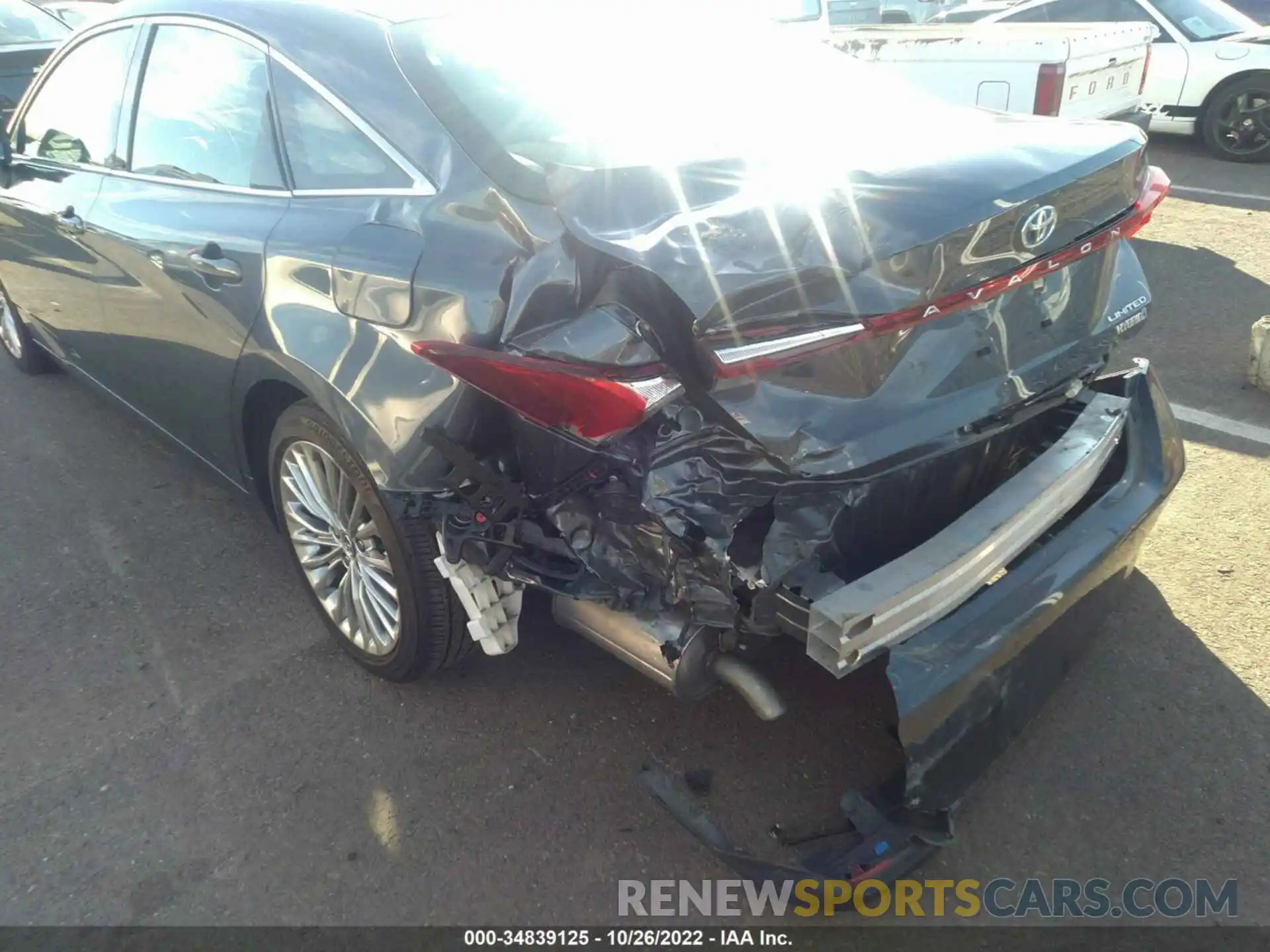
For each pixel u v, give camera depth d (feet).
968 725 7.02
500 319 6.57
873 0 40.47
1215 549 10.80
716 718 8.95
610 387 5.99
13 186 13.07
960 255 6.41
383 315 7.30
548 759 8.60
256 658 10.02
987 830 7.79
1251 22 30.40
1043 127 8.14
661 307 6.06
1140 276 8.76
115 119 11.23
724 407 6.12
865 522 6.82
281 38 8.81
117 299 11.04
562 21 8.80
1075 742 8.50
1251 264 19.86
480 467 7.06
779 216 6.19
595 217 6.51
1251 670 9.12
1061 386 7.88
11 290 14.46
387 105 7.90
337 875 7.66
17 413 15.48
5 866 7.81
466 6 8.73
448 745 8.80
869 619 6.20
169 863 7.79
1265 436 12.98
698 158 7.15
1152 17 30.09
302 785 8.46
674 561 6.55
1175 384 14.64
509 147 7.36
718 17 9.80
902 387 6.60
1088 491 8.73
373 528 8.59
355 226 7.75
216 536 12.07
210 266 9.06
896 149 7.23
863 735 8.68
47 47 24.34
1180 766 8.22
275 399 9.40
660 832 7.92
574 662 9.71
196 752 8.85
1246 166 28.53
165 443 12.96
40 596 11.05
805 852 7.61
